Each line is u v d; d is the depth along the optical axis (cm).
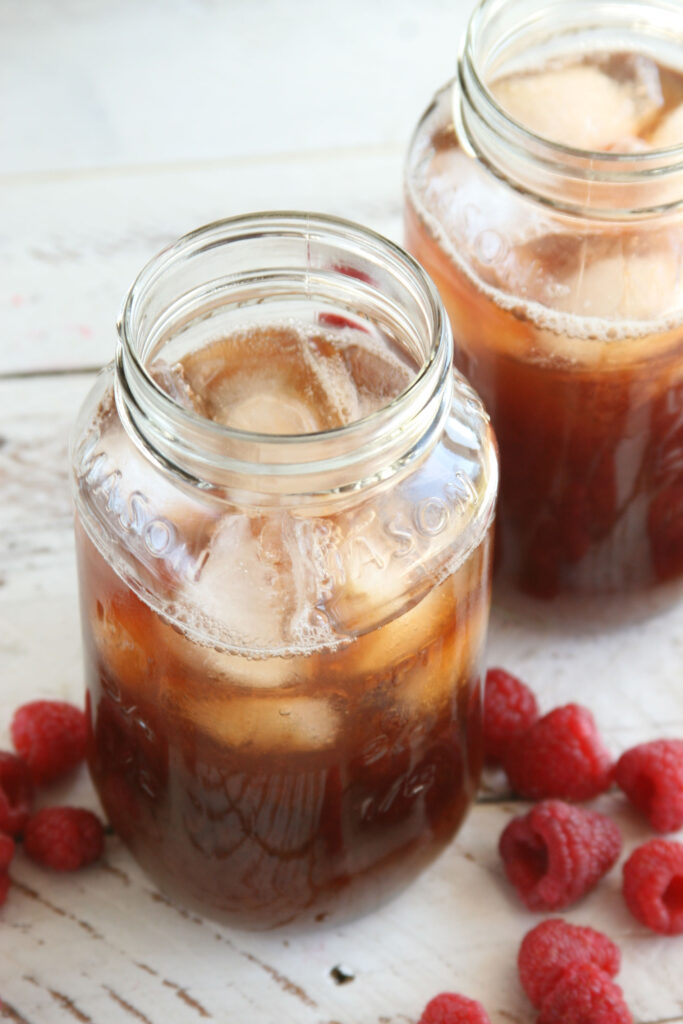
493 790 79
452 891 77
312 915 74
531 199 74
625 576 80
